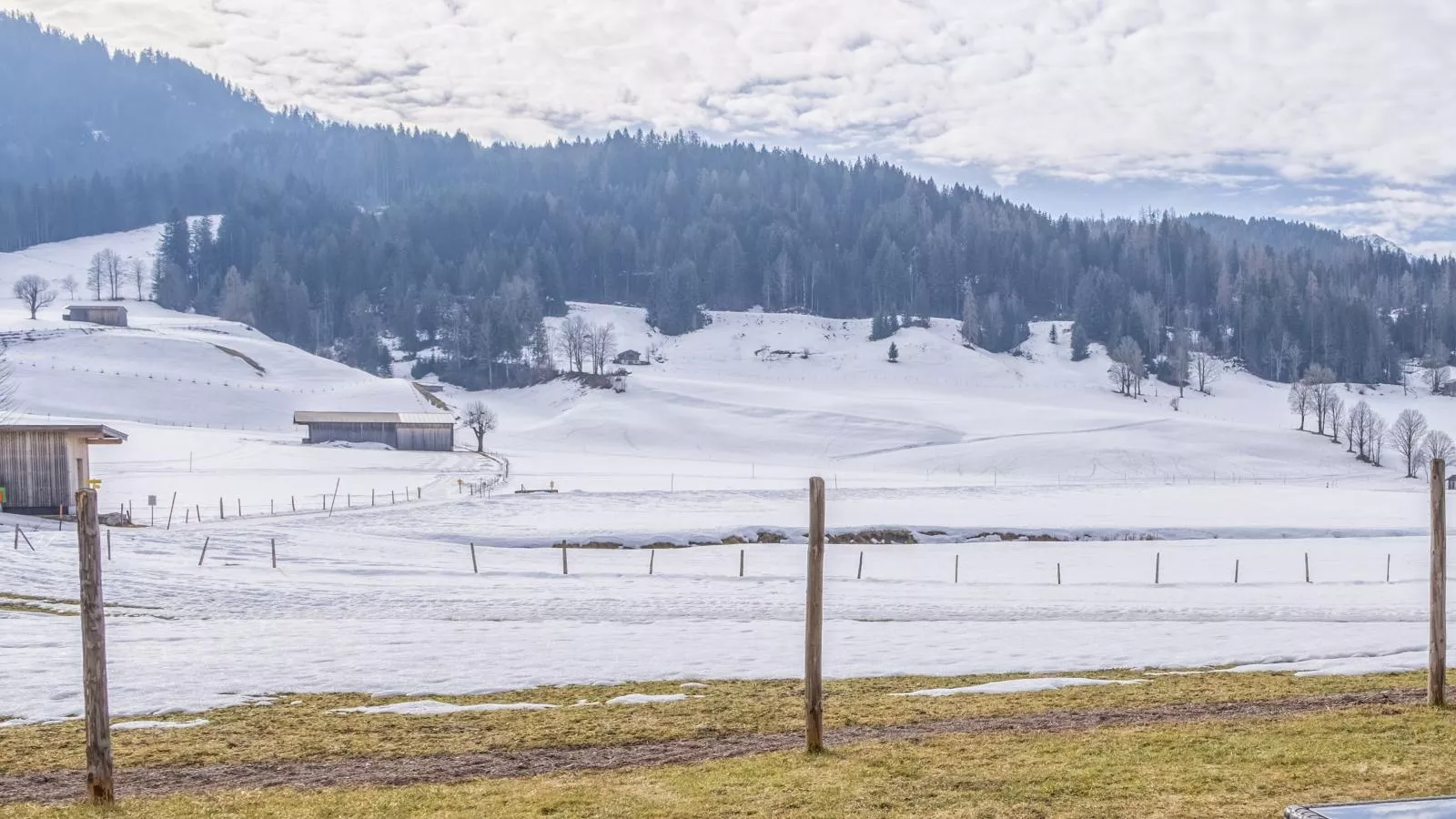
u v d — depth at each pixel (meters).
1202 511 75.81
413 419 127.31
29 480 54.66
